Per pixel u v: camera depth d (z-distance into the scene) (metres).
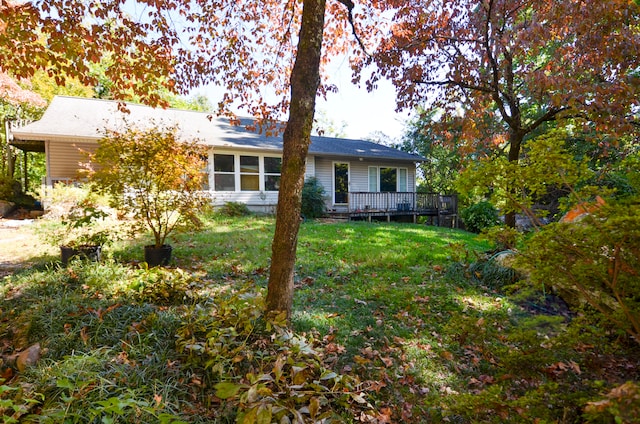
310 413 1.77
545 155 1.83
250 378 1.90
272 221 10.40
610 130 5.05
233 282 4.43
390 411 2.25
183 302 3.51
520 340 1.90
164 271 3.89
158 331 2.76
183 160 5.25
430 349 3.04
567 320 2.49
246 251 6.08
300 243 7.04
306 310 3.68
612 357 1.88
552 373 2.07
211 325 2.73
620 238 1.31
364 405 2.27
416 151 21.02
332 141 16.64
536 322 1.90
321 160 14.60
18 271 4.25
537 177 1.84
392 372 2.68
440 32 6.50
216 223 9.52
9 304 3.09
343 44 6.13
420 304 3.98
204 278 4.53
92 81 4.39
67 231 5.11
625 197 1.55
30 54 3.97
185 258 5.56
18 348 2.40
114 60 4.64
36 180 18.39
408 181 16.86
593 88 4.75
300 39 2.97
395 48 6.46
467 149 7.44
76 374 2.02
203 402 2.12
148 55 4.72
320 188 13.32
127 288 3.54
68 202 8.98
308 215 12.85
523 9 5.91
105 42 4.33
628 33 4.75
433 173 21.25
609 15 4.65
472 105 7.05
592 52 5.09
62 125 10.32
